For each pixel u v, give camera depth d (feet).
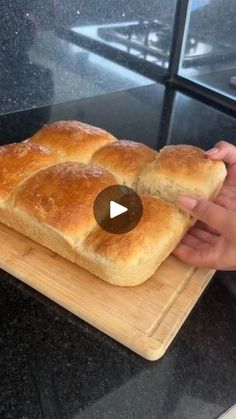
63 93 2.39
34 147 1.56
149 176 1.47
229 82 2.60
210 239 1.42
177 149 1.53
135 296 1.26
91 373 1.09
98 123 2.28
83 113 2.35
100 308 1.22
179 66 2.80
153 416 1.01
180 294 1.29
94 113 2.37
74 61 2.33
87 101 2.48
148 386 1.07
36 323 1.21
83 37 2.30
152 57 2.69
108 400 1.03
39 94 2.29
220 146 1.56
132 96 2.61
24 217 1.36
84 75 2.43
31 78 2.21
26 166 1.47
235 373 1.11
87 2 2.21
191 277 1.35
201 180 1.42
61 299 1.24
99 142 1.65
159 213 1.33
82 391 1.05
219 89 2.67
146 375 1.10
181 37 2.68
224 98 2.62
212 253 1.33
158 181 1.45
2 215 1.44
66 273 1.32
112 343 1.18
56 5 2.10
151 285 1.30
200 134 2.30
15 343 1.15
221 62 2.60
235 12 2.40
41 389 1.04
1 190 1.41
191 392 1.07
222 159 1.55
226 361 1.14
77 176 1.39
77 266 1.34
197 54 2.69
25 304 1.27
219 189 1.51
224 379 1.10
